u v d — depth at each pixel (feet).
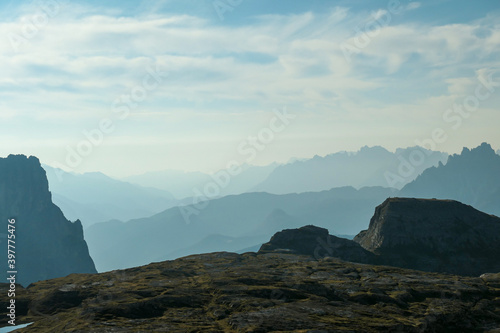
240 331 607.78
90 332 590.96
